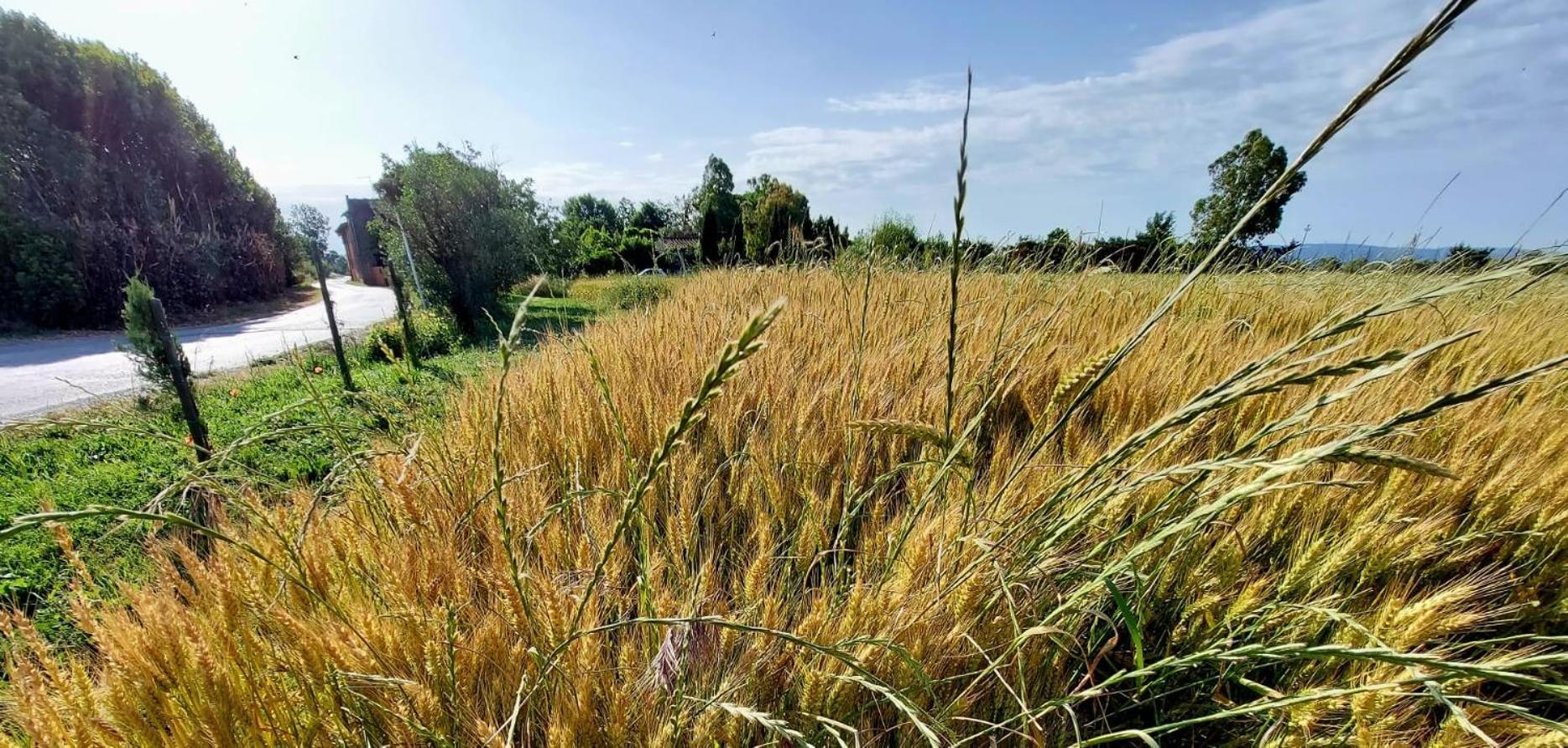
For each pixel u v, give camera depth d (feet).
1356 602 5.60
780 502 7.57
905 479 8.30
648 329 15.51
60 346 51.90
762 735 4.88
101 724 4.23
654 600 5.57
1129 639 5.74
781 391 10.03
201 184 89.61
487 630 5.36
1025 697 4.78
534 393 10.69
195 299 75.77
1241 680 4.51
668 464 7.74
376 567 6.14
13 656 4.26
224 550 4.98
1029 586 5.37
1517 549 5.88
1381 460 2.93
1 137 62.80
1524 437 7.45
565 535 6.64
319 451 12.42
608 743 4.66
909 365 11.19
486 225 48.65
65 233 63.21
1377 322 13.78
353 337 44.16
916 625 5.15
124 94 79.10
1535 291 16.12
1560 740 3.59
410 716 4.52
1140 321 14.26
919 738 4.72
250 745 4.38
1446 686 4.30
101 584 6.38
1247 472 5.85
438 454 8.21
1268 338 13.83
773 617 5.34
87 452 17.89
